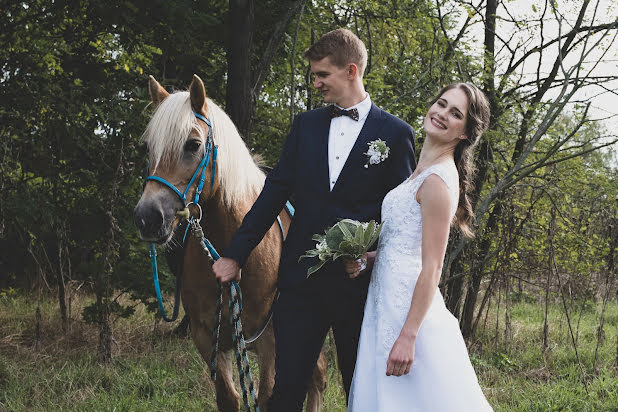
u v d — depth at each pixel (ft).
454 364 6.59
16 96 18.85
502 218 18.65
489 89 19.15
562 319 25.40
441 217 6.47
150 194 8.41
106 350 16.51
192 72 22.70
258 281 9.59
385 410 6.55
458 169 7.29
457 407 6.48
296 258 8.19
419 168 7.11
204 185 8.99
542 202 20.02
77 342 18.72
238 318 8.66
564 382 15.42
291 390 8.07
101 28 20.02
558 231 19.47
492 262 20.21
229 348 10.03
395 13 21.29
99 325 18.01
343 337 8.24
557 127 19.94
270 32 22.20
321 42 8.20
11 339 18.52
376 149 7.91
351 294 8.02
